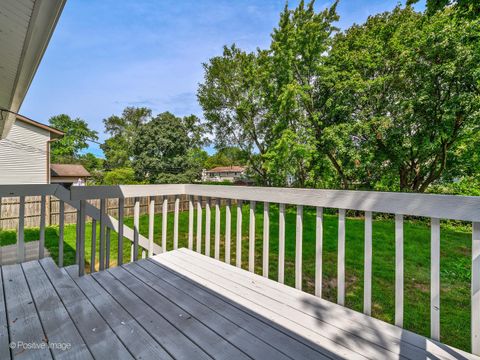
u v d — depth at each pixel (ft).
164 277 6.27
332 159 31.63
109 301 5.05
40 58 6.89
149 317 4.49
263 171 41.16
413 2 15.99
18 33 5.58
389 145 26.78
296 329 4.20
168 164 63.87
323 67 29.09
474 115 20.12
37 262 6.97
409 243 15.52
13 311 4.63
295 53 30.40
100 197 6.76
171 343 3.79
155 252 8.61
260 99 37.45
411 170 28.71
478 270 3.57
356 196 4.69
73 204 6.62
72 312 4.62
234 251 14.26
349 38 29.89
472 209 3.52
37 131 37.29
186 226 21.54
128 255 13.67
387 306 7.71
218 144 44.98
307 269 11.18
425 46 21.85
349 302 7.97
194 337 3.94
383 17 28.63
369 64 26.86
